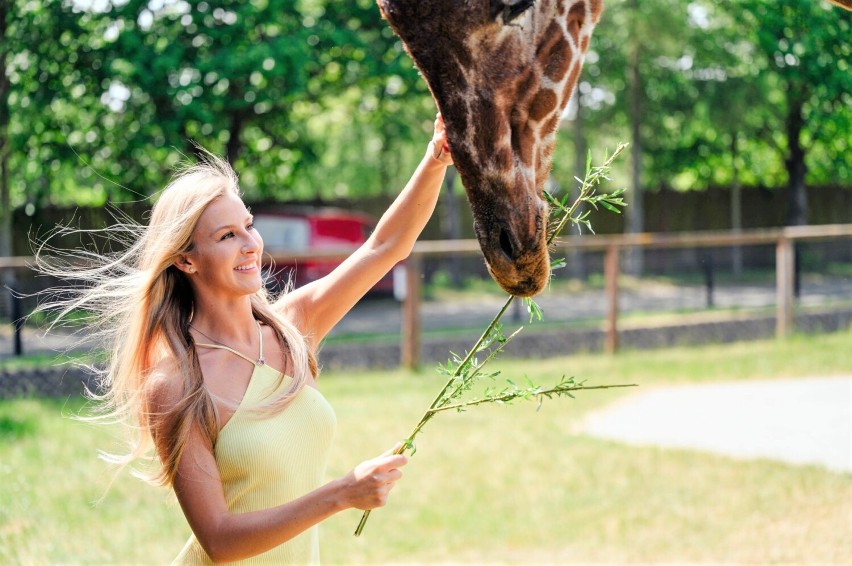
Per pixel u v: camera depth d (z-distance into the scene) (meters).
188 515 2.45
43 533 5.37
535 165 2.00
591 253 20.03
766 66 14.33
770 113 16.52
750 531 5.30
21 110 14.39
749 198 21.94
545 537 5.33
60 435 8.03
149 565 4.92
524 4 1.84
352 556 5.13
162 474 2.53
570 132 20.38
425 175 2.87
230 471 2.50
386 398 9.62
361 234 17.30
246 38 15.30
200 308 2.62
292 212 17.44
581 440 7.55
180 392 2.47
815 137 15.69
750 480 6.28
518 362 11.88
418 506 5.94
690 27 16.36
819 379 10.08
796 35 12.10
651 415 8.54
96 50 14.64
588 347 12.91
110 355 2.85
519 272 1.93
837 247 16.52
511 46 1.89
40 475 6.65
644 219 22.23
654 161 21.20
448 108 1.86
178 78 14.94
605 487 6.25
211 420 2.47
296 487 2.57
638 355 12.33
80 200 17.88
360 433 7.93
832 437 7.45
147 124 14.84
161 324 2.59
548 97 1.96
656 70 18.45
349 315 15.38
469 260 19.17
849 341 12.52
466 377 2.56
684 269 19.31
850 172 16.86
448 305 16.86
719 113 17.16
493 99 1.87
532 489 6.24
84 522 5.62
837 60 11.77
